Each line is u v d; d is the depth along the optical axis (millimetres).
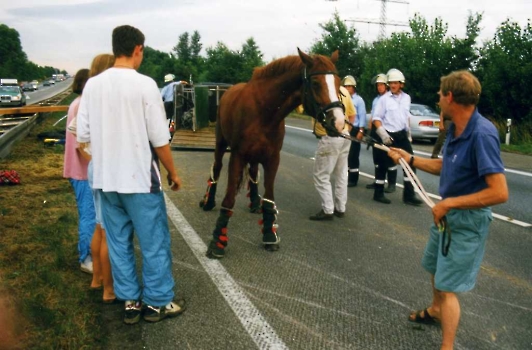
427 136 16062
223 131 5234
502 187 2723
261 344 3279
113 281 3562
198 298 3928
